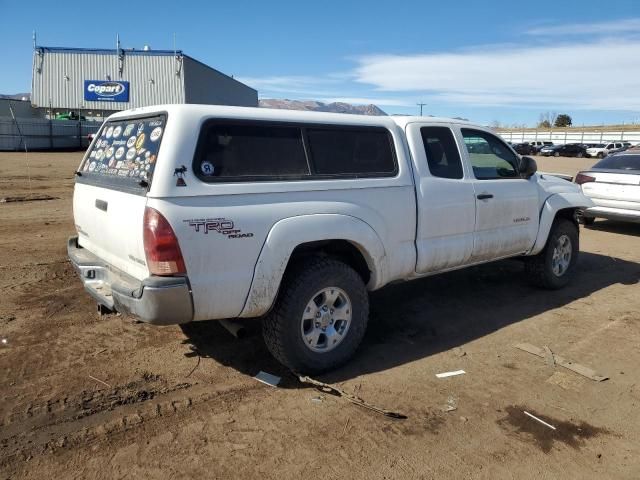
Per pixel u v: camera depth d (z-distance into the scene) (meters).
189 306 3.43
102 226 3.97
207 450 3.16
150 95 54.50
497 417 3.59
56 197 13.56
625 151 10.79
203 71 60.09
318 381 4.02
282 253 3.71
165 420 3.46
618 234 10.23
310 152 3.98
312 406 3.67
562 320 5.38
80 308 5.35
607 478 3.01
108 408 3.58
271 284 3.70
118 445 3.19
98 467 3.00
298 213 3.82
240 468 3.01
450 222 4.91
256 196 3.65
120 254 3.79
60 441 3.21
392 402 3.74
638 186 9.60
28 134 36.88
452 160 5.06
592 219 10.88
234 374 4.11
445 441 3.31
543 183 6.11
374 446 3.24
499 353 4.59
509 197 5.50
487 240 5.31
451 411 3.65
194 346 4.57
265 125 3.78
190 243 3.37
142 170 3.53
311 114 4.08
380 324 5.20
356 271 4.43
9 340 4.57
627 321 5.37
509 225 5.57
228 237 3.51
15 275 6.37
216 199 3.49
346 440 3.29
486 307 5.73
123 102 54.12
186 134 3.42
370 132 4.39
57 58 53.34
